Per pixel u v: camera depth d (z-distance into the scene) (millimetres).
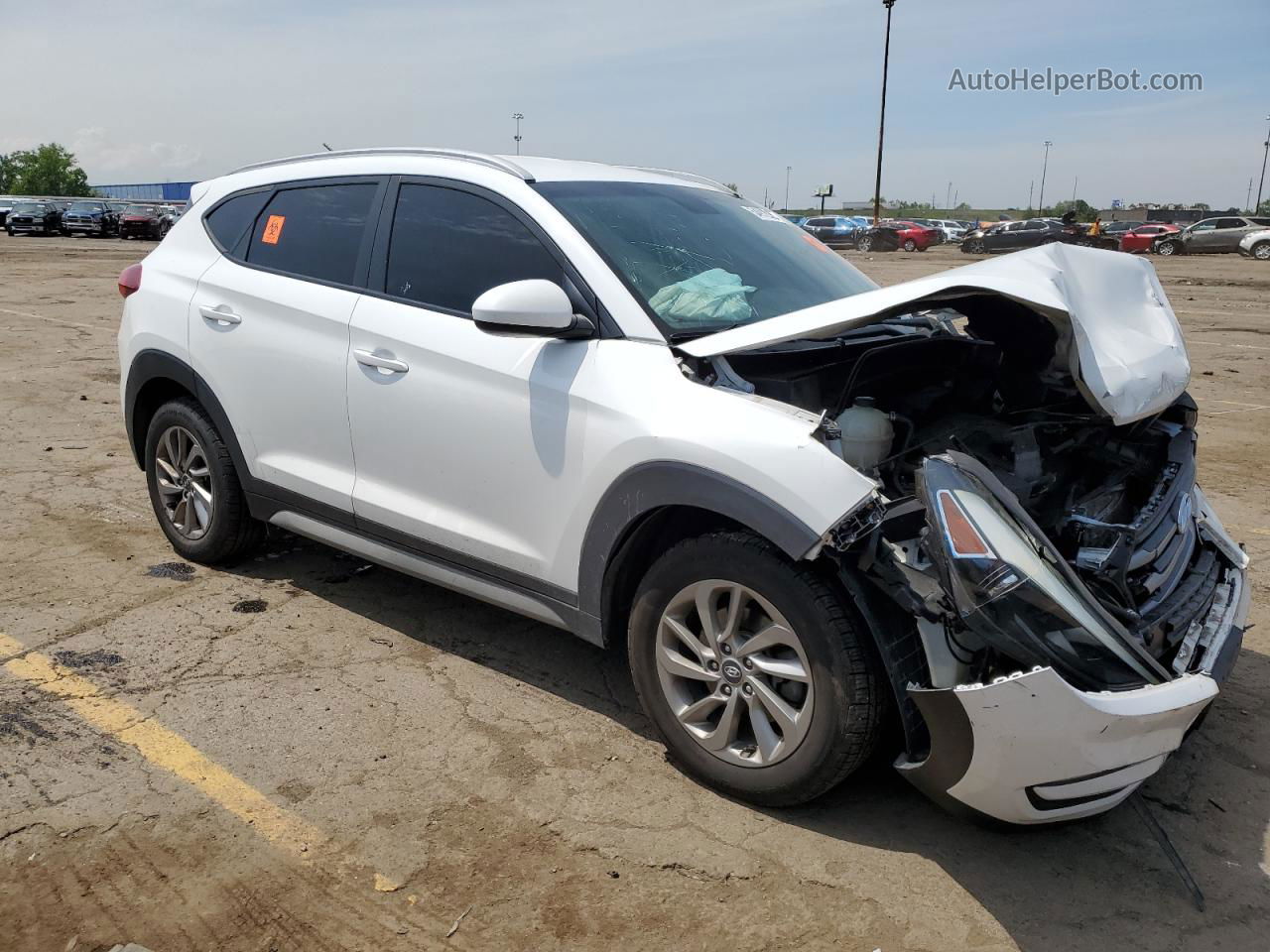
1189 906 2623
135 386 4578
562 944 2418
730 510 2723
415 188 3758
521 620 4199
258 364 4023
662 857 2734
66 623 4012
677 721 3041
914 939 2475
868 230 40531
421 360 3496
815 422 2723
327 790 2975
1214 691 2584
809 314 2889
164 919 2453
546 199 3428
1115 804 2627
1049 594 2420
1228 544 3318
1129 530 2850
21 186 98562
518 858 2713
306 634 3996
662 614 3012
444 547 3535
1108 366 2791
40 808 2836
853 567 2607
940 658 2539
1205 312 16750
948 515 2465
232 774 3039
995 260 2996
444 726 3355
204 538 4496
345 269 3850
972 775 2510
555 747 3252
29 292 17125
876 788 3090
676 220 3693
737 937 2459
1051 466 3223
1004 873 2725
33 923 2420
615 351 3092
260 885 2580
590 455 3051
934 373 3445
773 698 2809
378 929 2449
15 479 5984
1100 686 2441
